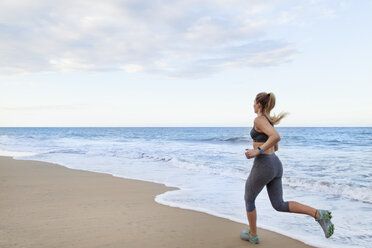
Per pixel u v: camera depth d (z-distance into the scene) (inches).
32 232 132.6
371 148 636.1
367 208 181.6
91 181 282.0
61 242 119.7
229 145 805.2
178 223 149.2
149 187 253.0
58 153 578.2
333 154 503.8
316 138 1026.7
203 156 491.8
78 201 199.3
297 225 149.7
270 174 113.0
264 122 112.5
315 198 210.2
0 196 213.5
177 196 217.3
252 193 118.3
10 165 402.0
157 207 183.3
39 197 210.8
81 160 464.4
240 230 138.8
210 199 207.8
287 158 446.3
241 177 302.5
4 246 114.3
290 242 122.8
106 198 209.3
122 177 305.1
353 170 324.2
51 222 148.6
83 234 130.4
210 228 141.5
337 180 267.0
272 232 135.8
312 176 289.6
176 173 334.6
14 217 157.8
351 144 762.8
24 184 264.7
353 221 155.3
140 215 163.9
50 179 292.7
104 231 135.0
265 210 178.7
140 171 351.3
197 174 326.6
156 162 437.4
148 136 1631.4
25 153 601.0
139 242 121.3
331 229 108.2
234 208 183.0
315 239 128.5
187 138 1346.0
